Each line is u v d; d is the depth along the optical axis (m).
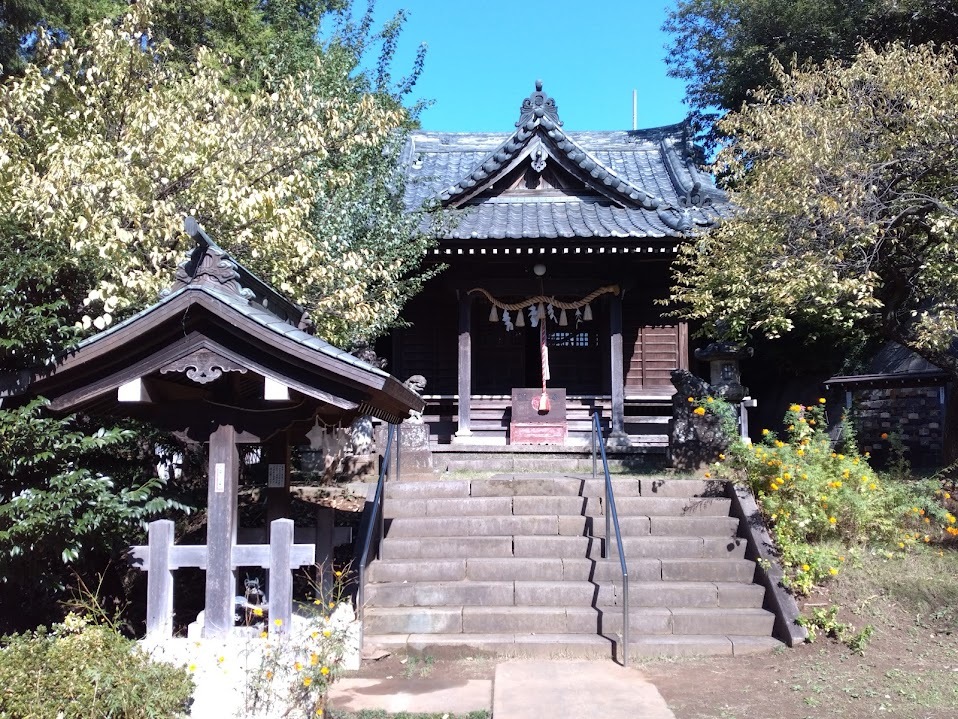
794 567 6.88
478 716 4.98
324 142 9.12
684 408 10.38
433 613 6.52
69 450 5.43
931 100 8.78
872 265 9.45
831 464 7.97
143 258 7.30
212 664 4.99
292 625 5.24
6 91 7.68
